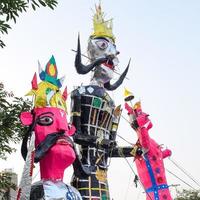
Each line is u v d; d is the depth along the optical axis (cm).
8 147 1338
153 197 2291
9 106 1334
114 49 2288
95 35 2298
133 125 2420
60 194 1554
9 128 1327
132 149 2242
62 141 1603
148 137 2347
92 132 2069
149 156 2355
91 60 2269
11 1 1118
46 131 1596
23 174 1419
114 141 2141
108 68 2234
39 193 1541
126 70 2370
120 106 2222
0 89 1368
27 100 1440
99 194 1958
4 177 1395
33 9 1167
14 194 2059
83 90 2108
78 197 1620
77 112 2045
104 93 2134
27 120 1528
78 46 2133
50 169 1594
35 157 1520
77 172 1725
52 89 1706
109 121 2150
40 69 1725
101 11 2397
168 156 2475
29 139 1532
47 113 1631
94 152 2039
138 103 2456
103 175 2028
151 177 2325
